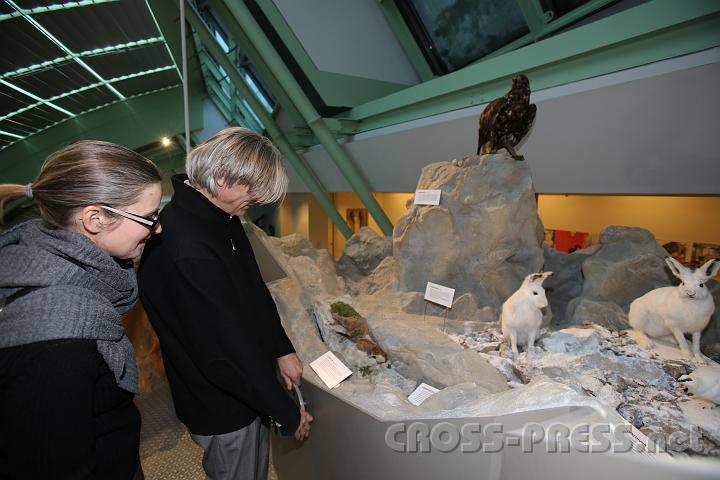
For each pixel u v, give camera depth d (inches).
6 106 125.2
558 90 118.6
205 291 37.2
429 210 99.0
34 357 23.4
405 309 100.5
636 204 150.0
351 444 51.4
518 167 94.3
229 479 47.3
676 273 65.4
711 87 87.4
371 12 191.3
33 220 29.2
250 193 40.2
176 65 207.0
